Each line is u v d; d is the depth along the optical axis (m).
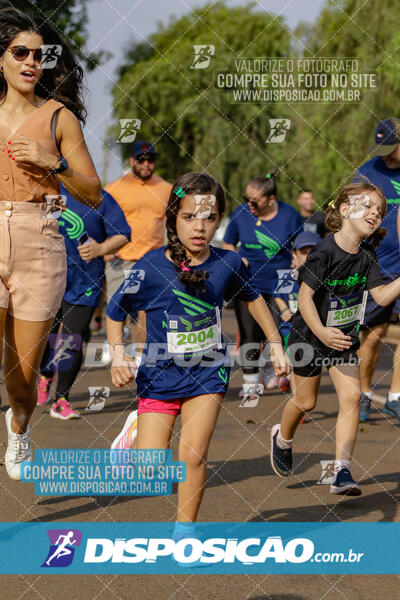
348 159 17.17
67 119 3.45
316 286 4.22
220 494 4.23
